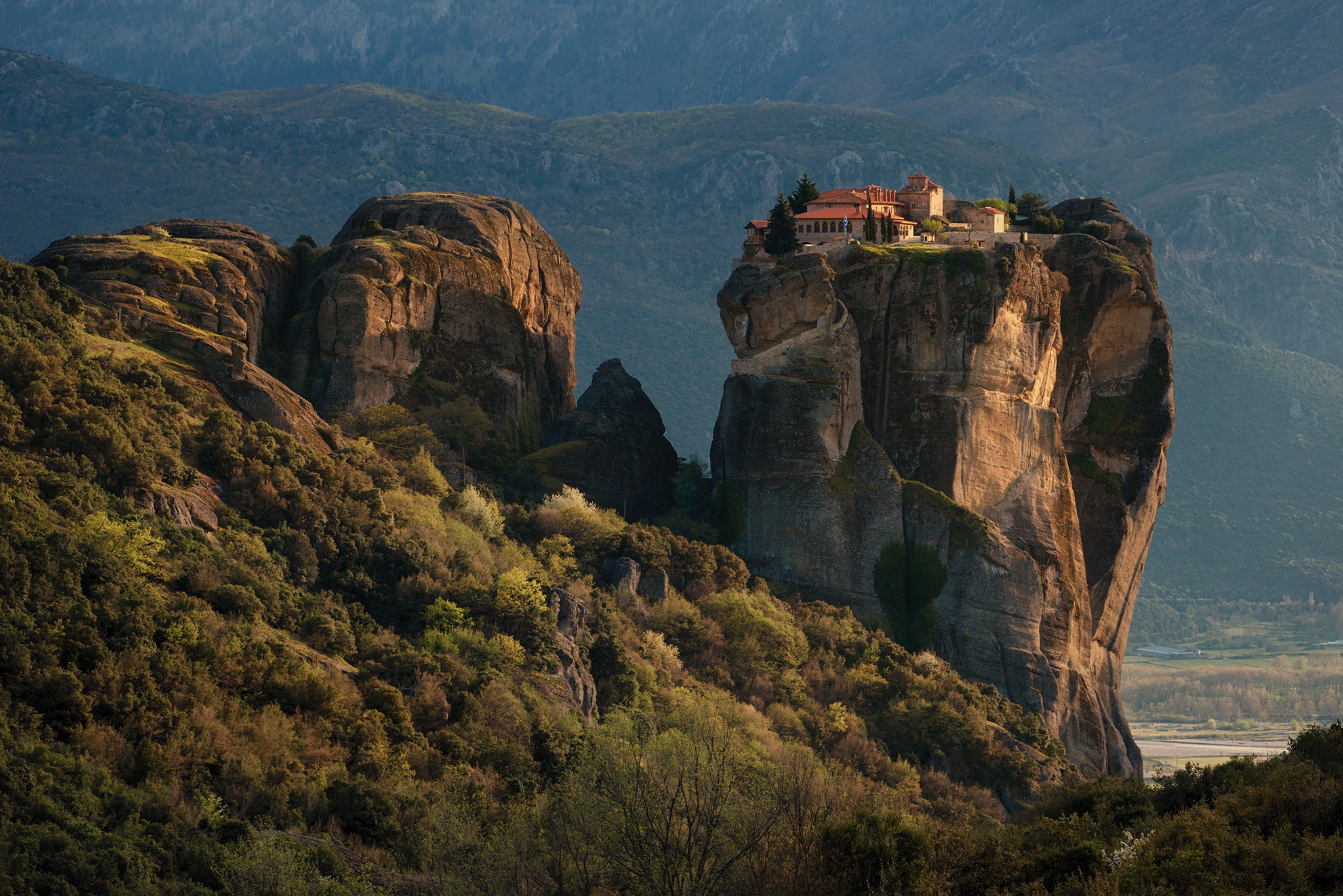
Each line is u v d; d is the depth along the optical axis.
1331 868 156.00
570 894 166.62
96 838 169.75
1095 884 158.62
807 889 159.50
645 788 170.75
